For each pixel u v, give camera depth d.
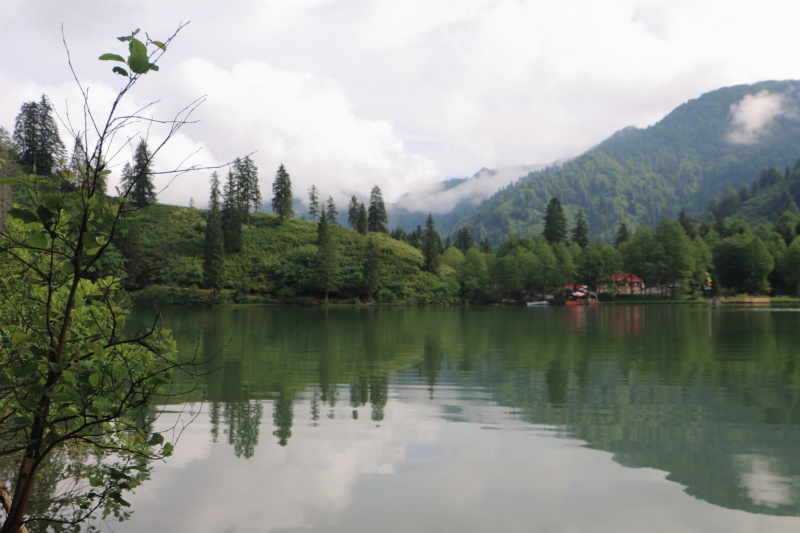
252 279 121.00
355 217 169.38
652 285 138.50
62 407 5.21
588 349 27.05
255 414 12.85
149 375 4.64
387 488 8.33
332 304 116.38
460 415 12.88
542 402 14.38
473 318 60.97
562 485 8.47
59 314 5.07
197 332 38.31
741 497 7.98
